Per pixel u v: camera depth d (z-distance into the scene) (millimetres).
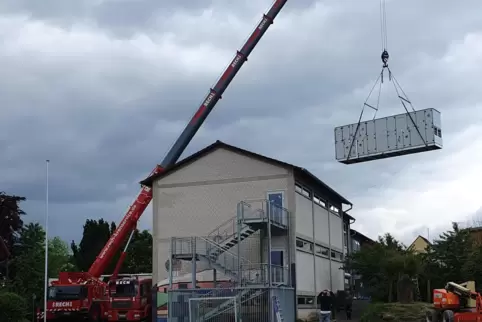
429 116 33344
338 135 36438
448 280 40812
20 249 52750
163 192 41344
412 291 35562
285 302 33156
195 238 35031
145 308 38906
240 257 34406
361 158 35438
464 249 41281
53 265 69125
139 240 71750
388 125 34625
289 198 38656
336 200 50406
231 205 39719
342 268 45344
